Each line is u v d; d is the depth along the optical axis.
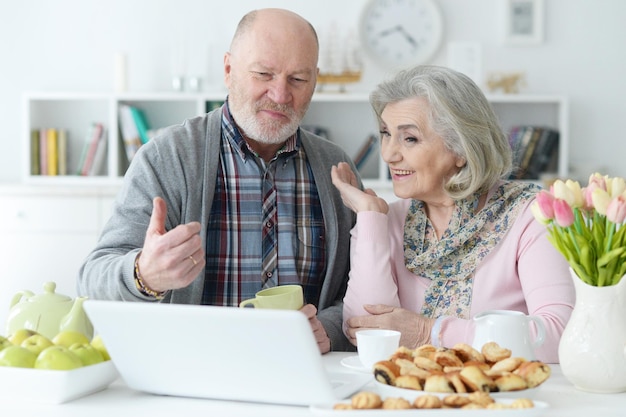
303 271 2.13
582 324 1.40
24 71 4.73
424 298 1.96
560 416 1.23
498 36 4.73
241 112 2.04
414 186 1.97
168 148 2.06
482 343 1.48
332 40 4.67
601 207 1.37
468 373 1.22
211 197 2.06
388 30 4.73
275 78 2.01
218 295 2.07
